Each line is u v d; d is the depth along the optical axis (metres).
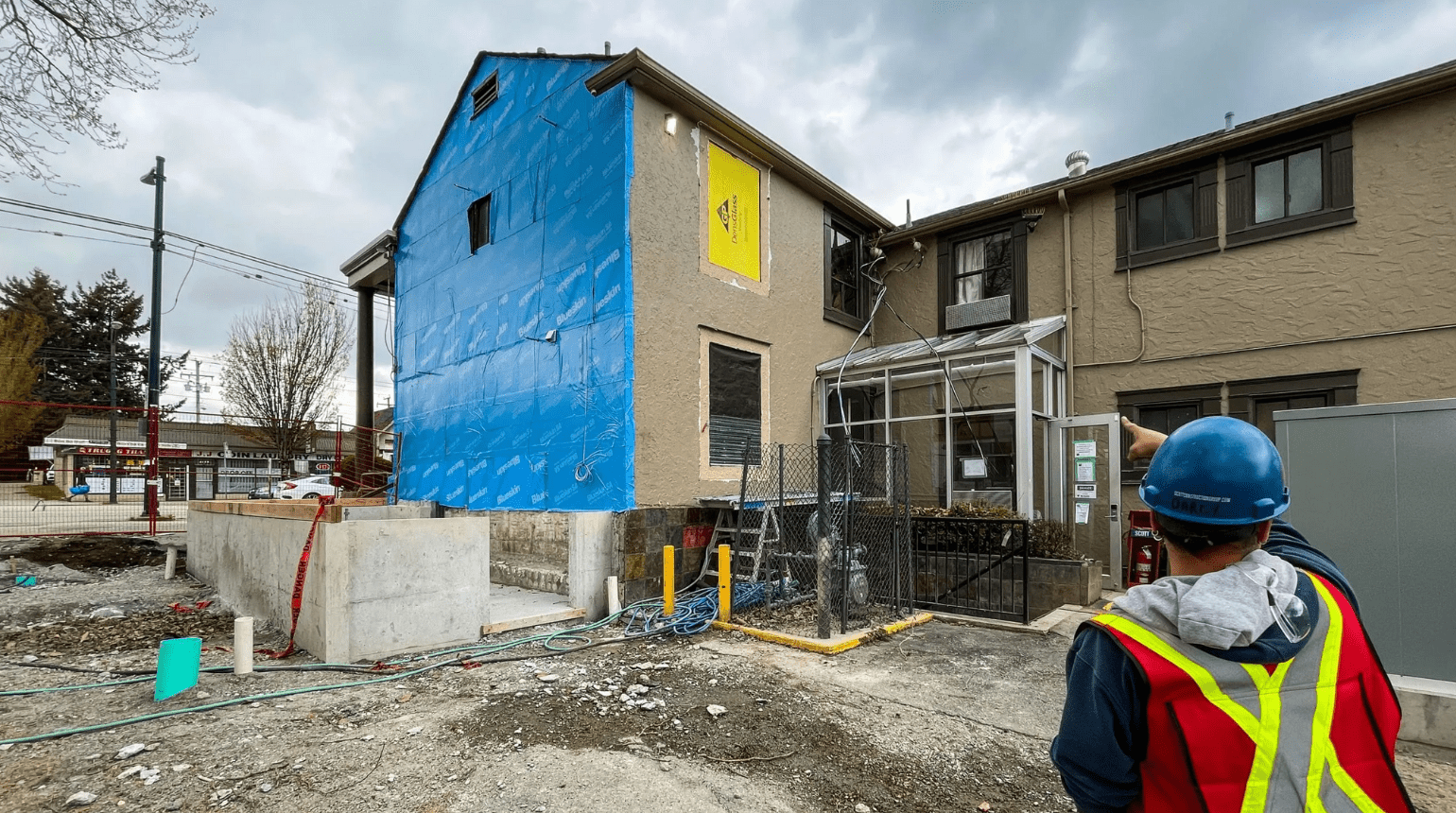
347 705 4.18
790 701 4.35
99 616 6.72
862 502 7.14
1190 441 1.23
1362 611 3.96
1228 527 1.15
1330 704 1.06
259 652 5.36
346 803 2.96
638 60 7.92
